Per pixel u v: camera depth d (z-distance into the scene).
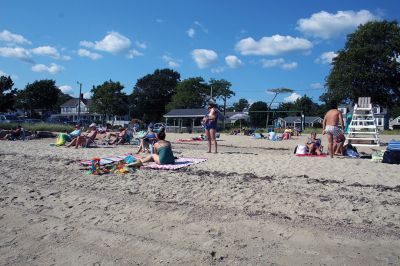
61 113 102.31
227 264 4.23
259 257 4.36
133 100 97.88
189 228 5.29
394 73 50.56
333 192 6.83
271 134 28.55
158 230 5.26
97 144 18.61
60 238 5.11
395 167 9.34
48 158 11.98
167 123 66.25
